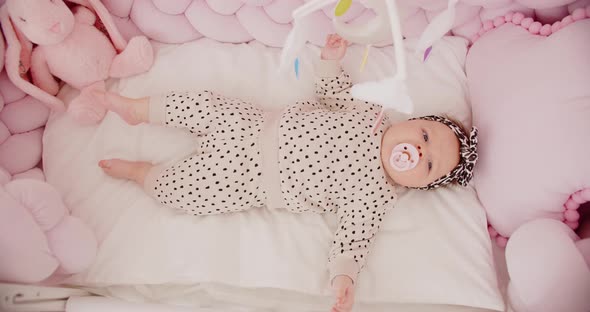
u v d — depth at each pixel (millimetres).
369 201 1250
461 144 1265
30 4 1159
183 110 1260
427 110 1415
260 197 1269
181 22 1425
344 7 783
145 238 1230
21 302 974
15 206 1006
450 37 1489
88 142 1342
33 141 1331
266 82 1444
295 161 1230
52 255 1076
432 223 1279
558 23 1259
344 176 1241
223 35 1455
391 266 1236
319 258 1246
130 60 1378
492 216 1267
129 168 1277
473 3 1361
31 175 1291
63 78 1332
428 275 1215
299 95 1439
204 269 1190
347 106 1379
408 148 1216
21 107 1301
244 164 1240
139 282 1185
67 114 1366
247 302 1202
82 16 1315
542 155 1109
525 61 1237
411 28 1431
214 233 1243
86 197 1278
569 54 1141
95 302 1054
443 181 1287
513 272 1070
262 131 1262
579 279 976
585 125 1058
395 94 726
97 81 1365
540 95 1153
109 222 1247
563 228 1057
